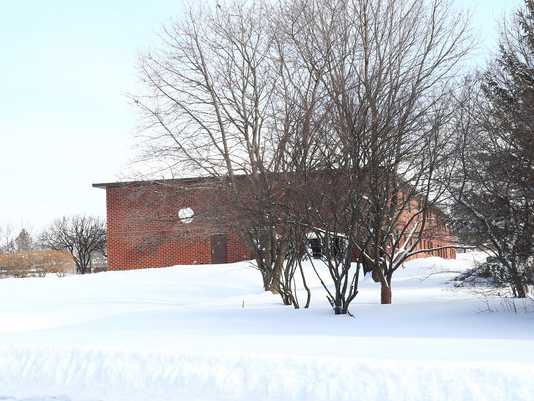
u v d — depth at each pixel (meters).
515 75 12.34
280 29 17.39
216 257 38.16
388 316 12.30
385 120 12.95
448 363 7.10
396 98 13.48
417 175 14.66
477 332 10.06
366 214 13.40
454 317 11.79
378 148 12.88
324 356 7.80
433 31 14.45
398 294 17.94
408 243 16.31
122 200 38.69
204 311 14.87
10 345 9.61
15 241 80.38
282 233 14.70
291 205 12.83
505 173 11.76
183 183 24.02
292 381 7.27
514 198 11.91
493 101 12.99
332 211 12.37
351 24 13.67
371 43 13.54
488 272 14.65
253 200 13.80
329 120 12.67
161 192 24.56
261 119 19.12
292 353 8.35
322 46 13.62
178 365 8.05
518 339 9.22
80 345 9.47
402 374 6.96
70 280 29.31
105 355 8.64
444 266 26.62
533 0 12.94
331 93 12.59
